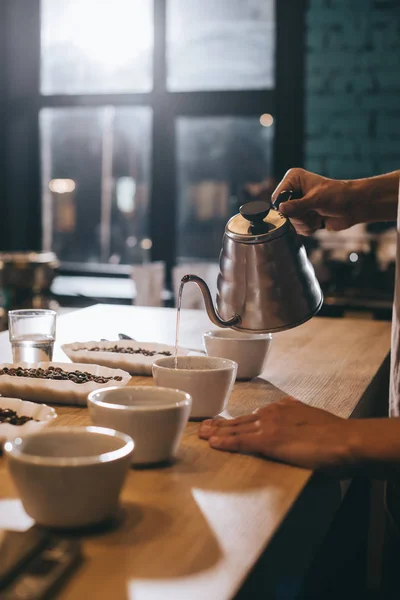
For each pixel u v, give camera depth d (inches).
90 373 52.0
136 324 84.4
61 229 212.4
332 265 155.0
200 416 46.2
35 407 41.1
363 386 57.7
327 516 40.5
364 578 78.7
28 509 29.5
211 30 192.1
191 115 194.1
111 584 25.2
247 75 190.9
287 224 51.4
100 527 30.0
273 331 50.9
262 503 32.9
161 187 199.0
